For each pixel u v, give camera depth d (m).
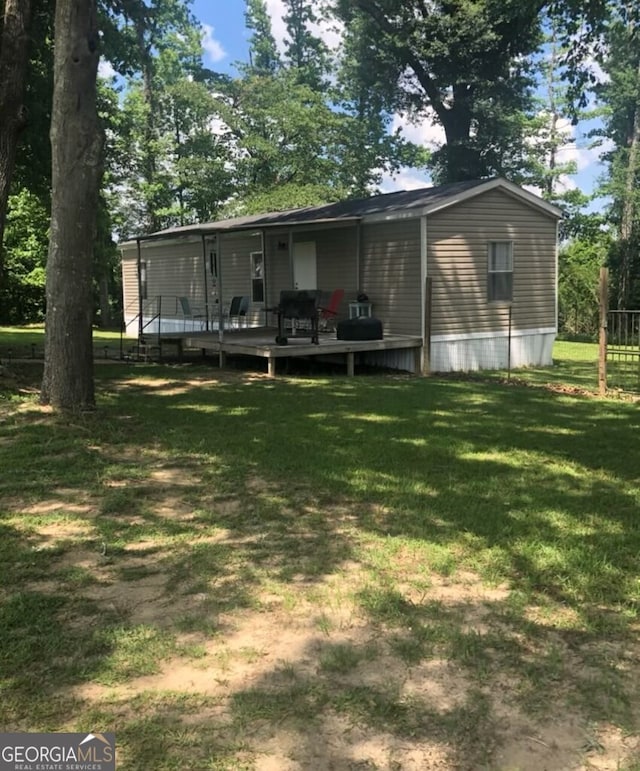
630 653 2.79
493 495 4.89
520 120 29.98
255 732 2.28
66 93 6.86
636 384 11.31
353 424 7.44
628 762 2.15
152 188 27.48
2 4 9.92
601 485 5.20
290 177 29.83
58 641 2.84
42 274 24.80
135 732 2.27
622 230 30.89
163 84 29.16
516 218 14.15
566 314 26.50
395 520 4.34
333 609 3.14
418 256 12.81
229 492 4.92
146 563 3.68
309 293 12.03
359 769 2.11
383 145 31.39
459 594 3.31
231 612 3.11
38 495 4.82
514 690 2.53
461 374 12.91
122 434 6.67
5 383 9.04
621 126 32.84
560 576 3.51
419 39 26.44
